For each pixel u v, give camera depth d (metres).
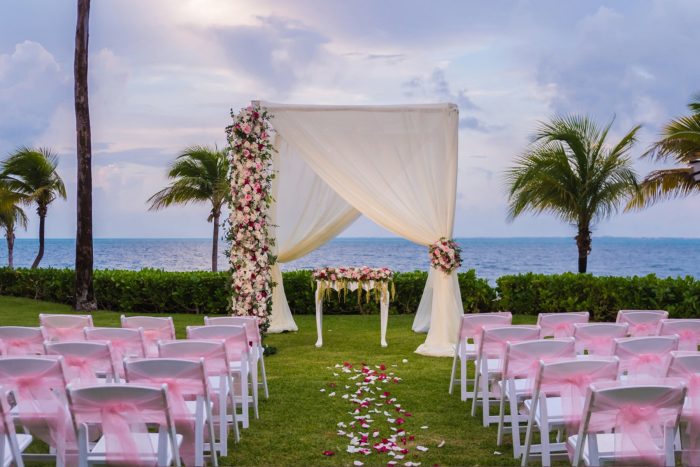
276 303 9.64
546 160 11.77
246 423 4.98
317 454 4.39
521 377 4.48
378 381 6.48
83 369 4.08
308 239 9.44
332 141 8.01
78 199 11.73
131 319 5.35
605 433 3.58
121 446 3.13
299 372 6.96
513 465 4.19
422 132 7.93
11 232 16.75
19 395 3.62
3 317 11.13
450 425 5.07
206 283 11.64
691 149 11.31
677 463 4.15
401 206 7.95
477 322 5.70
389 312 11.66
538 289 11.02
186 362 3.58
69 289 12.91
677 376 3.68
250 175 7.79
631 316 5.70
